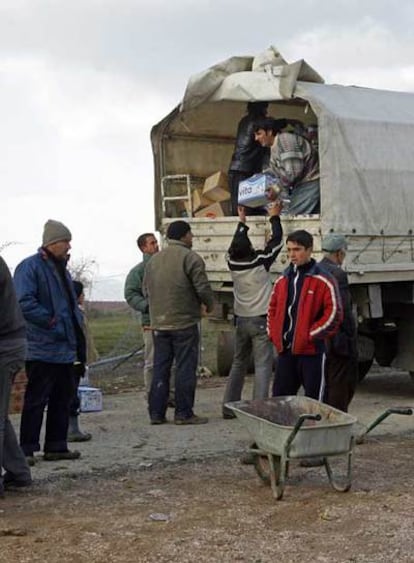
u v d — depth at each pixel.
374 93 12.12
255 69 11.85
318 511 7.11
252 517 7.00
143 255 11.78
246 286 10.73
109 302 21.75
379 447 9.48
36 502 7.47
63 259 8.76
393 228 11.50
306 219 11.17
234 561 6.06
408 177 11.65
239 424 10.71
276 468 7.55
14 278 8.63
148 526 6.79
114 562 6.05
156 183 13.18
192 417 10.76
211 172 13.59
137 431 10.38
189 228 10.94
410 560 6.06
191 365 10.75
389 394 13.09
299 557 6.13
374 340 12.80
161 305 10.71
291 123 11.99
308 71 11.68
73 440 9.78
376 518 6.92
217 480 8.13
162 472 8.44
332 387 9.27
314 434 7.29
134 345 17.62
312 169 11.44
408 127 11.74
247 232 11.03
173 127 13.10
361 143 11.30
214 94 12.04
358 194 11.23
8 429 7.77
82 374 9.16
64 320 8.73
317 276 8.24
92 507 7.32
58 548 6.31
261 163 12.37
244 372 11.06
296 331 8.26
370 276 11.26
